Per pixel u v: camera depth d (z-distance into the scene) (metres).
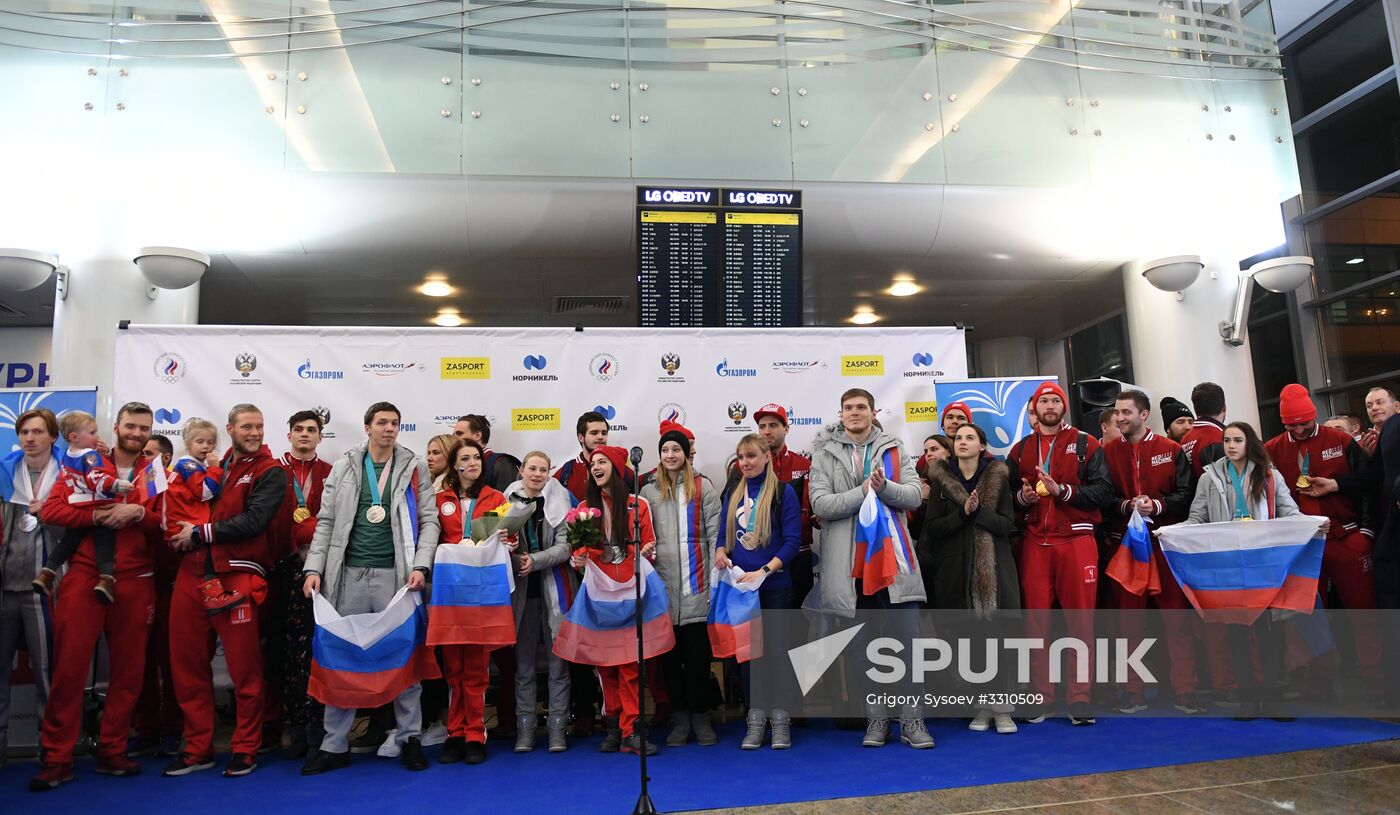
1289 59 11.37
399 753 4.17
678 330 5.48
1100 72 7.48
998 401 5.48
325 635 3.94
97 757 4.22
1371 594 4.73
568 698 4.40
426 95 6.75
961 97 7.28
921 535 4.79
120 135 6.41
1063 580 4.61
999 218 7.13
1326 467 4.91
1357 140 10.40
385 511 4.18
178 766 3.99
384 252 6.79
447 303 8.22
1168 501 4.87
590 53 6.96
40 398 5.01
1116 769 3.70
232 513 4.05
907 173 7.06
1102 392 7.30
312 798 3.56
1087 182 7.25
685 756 4.14
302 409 5.19
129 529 4.07
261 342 5.21
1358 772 3.57
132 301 6.27
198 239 6.47
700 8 7.14
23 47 6.41
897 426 5.54
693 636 4.43
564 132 6.80
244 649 4.03
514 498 4.46
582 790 3.59
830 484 4.49
